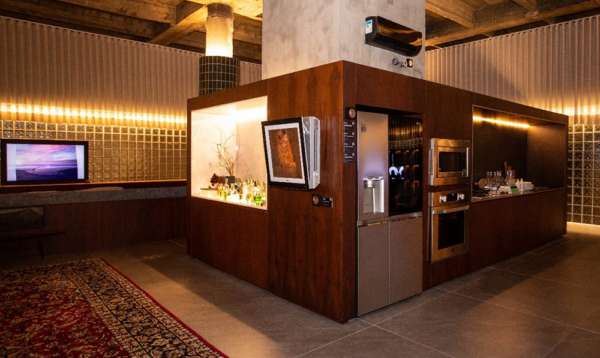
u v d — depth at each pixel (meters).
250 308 3.78
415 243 4.05
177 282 4.57
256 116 5.15
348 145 3.38
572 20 7.97
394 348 2.97
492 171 6.35
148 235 6.75
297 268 3.81
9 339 3.07
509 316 3.59
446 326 3.37
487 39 9.20
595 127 7.93
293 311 3.70
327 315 3.53
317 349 2.96
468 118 4.77
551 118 6.58
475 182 5.93
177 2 7.64
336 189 3.39
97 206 6.21
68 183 6.95
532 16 7.67
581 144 8.12
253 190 4.82
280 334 3.21
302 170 3.50
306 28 4.14
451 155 4.52
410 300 4.01
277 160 3.81
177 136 9.62
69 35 8.03
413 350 2.94
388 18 4.30
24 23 7.57
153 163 9.27
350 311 3.46
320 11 3.99
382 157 3.73
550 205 6.64
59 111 8.00
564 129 6.96
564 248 6.30
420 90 4.09
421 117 4.16
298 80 3.73
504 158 6.71
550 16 7.73
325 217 3.50
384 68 4.27
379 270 3.68
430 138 4.23
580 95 7.96
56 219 5.84
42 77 7.80
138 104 8.96
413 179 4.07
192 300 3.99
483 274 4.90
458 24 8.81
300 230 3.76
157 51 9.16
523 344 3.04
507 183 6.21
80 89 8.23
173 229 7.04
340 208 3.36
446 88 4.44
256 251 4.36
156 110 9.21
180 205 7.12
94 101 8.39
